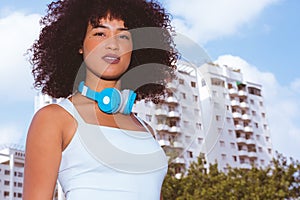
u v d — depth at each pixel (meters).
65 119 1.79
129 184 1.80
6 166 52.22
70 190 1.76
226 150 65.25
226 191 23.50
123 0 2.07
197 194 22.42
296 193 25.03
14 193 50.38
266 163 71.56
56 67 2.38
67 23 2.21
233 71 71.25
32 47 2.47
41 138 1.74
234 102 69.38
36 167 1.71
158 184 1.92
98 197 1.75
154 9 2.40
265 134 73.56
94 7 1.98
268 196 24.08
